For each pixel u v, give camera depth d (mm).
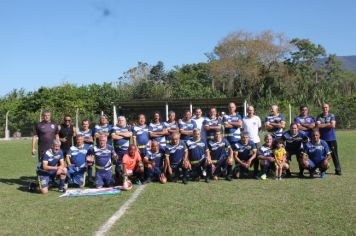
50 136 10070
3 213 7047
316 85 56969
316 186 8891
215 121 10805
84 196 8523
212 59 62375
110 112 46781
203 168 10109
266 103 48656
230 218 6344
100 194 8648
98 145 9617
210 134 10789
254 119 11156
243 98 30719
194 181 10125
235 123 10734
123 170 9578
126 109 36281
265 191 8477
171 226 5973
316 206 6988
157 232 5691
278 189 8664
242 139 10477
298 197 7766
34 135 10195
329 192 8164
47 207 7484
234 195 8133
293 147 10500
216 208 7027
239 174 10539
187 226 5957
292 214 6500
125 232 5727
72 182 9695
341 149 17250
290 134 10500
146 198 8062
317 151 10008
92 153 9836
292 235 5438
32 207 7504
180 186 9414
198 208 7059
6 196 8656
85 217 6629
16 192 9156
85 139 10711
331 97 53594
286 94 56219
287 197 7793
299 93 55406
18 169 13500
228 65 56906
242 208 6988
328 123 10453
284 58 57594
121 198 8156
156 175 10164
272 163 10383
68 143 10984
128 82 51375
